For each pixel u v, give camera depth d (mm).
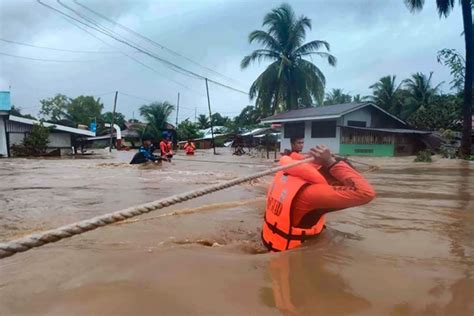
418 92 41719
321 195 2775
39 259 2695
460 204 5332
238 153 28562
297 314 1895
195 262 2609
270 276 2365
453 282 2307
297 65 34531
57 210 5023
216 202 5727
